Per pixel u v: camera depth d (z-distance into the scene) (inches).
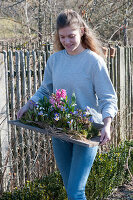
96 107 82.2
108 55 163.3
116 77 173.6
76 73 78.7
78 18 77.6
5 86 113.2
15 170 120.9
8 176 117.0
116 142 173.0
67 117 76.9
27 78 122.2
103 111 75.2
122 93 178.9
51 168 135.5
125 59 185.2
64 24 74.4
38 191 106.7
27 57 120.6
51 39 180.4
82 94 79.5
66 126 77.3
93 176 117.3
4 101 112.3
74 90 79.8
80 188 77.7
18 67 116.6
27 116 84.0
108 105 75.4
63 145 83.6
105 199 124.9
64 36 76.1
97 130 77.5
